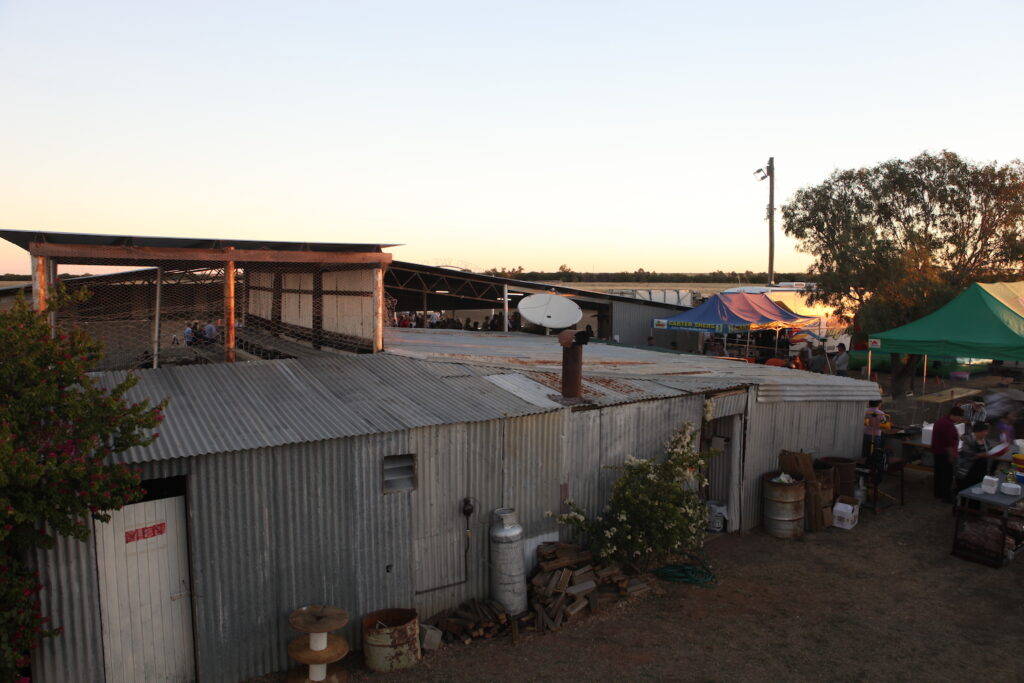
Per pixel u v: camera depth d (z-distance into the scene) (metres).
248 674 6.50
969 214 24.53
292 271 10.84
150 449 5.99
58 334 5.45
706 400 10.16
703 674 6.73
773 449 11.26
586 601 8.03
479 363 10.02
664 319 25.61
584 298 26.31
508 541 7.66
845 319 26.06
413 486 7.31
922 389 21.72
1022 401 16.73
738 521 10.66
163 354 10.48
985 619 7.86
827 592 8.60
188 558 6.28
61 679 5.67
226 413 7.02
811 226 26.50
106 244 8.11
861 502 11.65
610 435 9.15
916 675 6.72
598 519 8.70
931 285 23.02
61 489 4.95
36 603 5.41
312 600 6.78
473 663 6.87
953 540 10.13
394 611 7.04
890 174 25.23
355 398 7.88
